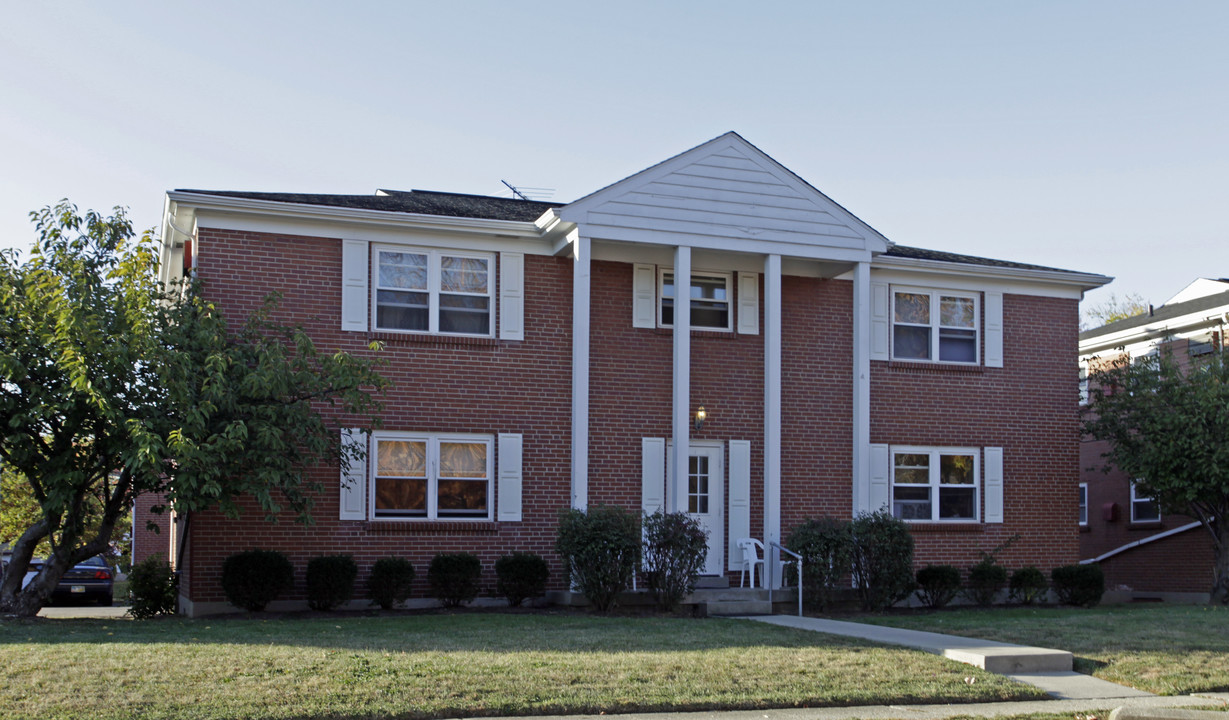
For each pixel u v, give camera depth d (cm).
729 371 2095
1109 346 2984
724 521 2059
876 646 1347
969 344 2273
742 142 1994
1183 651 1353
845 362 2167
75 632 1331
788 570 1905
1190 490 2078
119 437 1485
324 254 1858
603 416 2003
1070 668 1276
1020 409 2283
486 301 1956
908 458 2195
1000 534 2231
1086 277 2323
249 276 1806
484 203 2356
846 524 1914
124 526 3628
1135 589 2761
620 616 1711
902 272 2219
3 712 885
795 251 2008
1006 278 2289
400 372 1878
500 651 1207
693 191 1952
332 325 1848
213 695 948
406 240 1909
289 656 1118
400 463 1875
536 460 1945
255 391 1539
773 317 1991
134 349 1456
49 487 1562
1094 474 2936
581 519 1786
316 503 1805
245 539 1756
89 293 1486
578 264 1891
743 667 1159
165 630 1371
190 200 1758
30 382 1457
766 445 1989
